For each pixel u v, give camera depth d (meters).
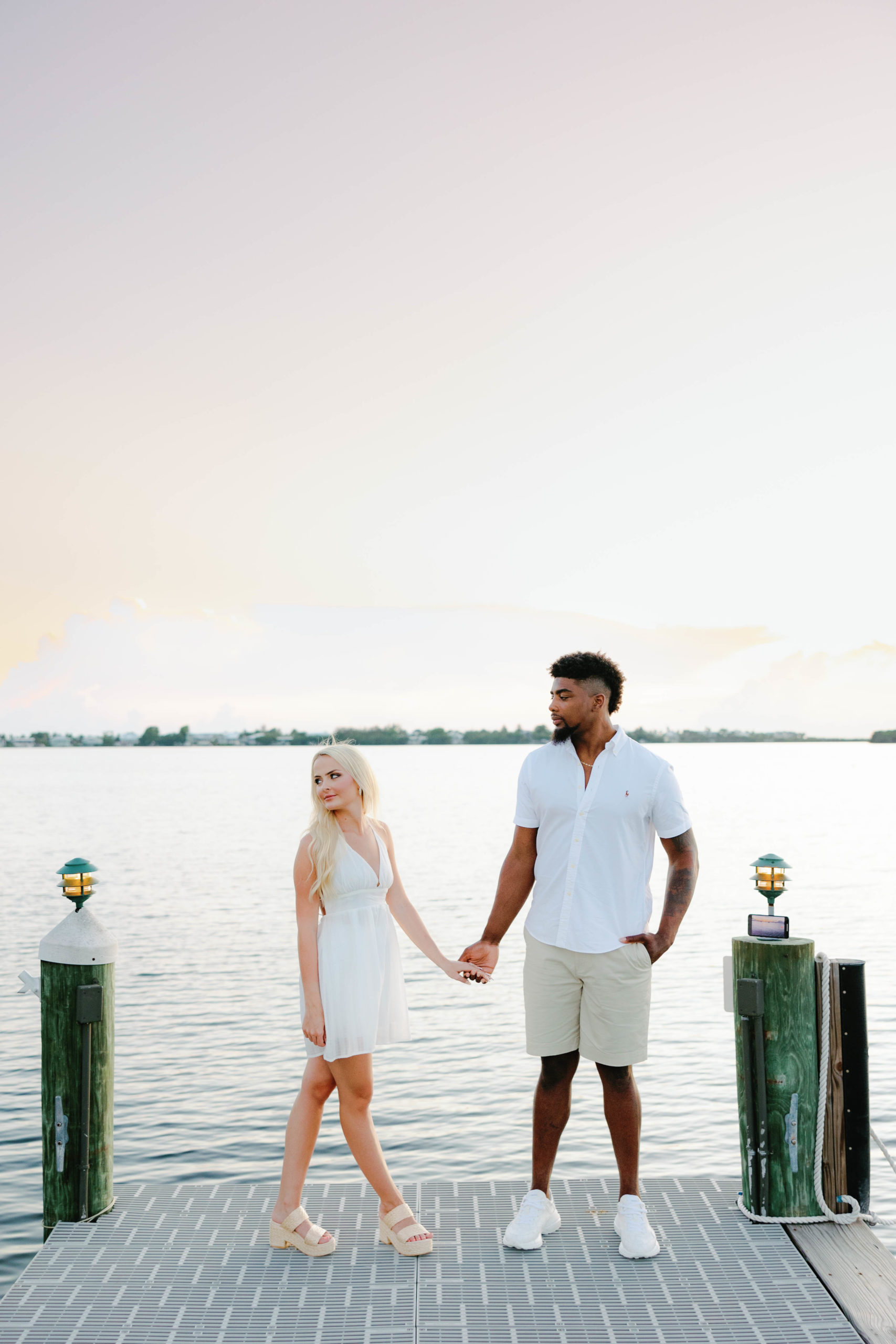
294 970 12.65
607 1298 3.18
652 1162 6.64
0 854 28.41
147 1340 2.95
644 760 3.64
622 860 3.59
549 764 3.69
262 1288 3.25
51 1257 3.46
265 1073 8.56
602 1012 3.54
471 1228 3.67
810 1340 2.95
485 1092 8.17
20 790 76.56
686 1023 10.09
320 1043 3.39
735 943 3.84
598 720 3.65
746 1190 3.80
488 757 180.00
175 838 34.03
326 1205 3.86
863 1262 3.40
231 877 22.92
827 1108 3.75
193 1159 6.69
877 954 13.61
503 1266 3.39
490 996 11.72
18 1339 2.96
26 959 12.95
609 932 3.54
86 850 29.69
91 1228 3.66
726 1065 8.73
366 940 3.47
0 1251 5.48
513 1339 2.96
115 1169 6.53
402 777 98.94
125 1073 8.57
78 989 3.75
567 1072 3.63
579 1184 4.05
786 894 20.16
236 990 11.59
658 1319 3.06
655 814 3.64
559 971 3.60
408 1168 6.63
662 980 12.10
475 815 45.50
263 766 152.12
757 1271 3.35
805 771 120.12
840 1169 3.76
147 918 16.83
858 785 83.56
